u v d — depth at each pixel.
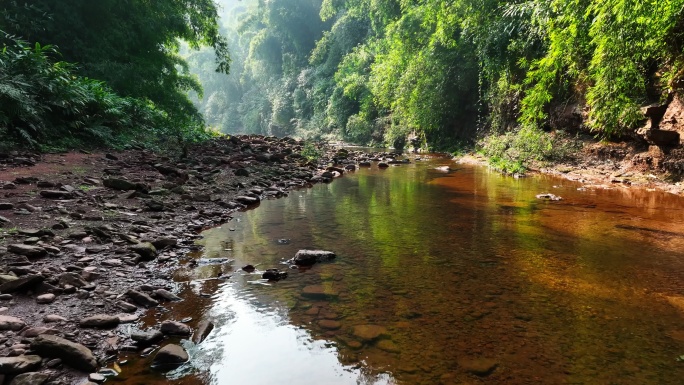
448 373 1.96
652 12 5.67
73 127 8.48
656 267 3.36
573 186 7.63
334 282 3.09
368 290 2.93
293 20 40.16
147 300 2.68
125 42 12.91
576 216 5.20
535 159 10.34
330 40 33.25
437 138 17.69
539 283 3.04
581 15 7.02
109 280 2.99
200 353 2.15
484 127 14.74
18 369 1.86
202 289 2.96
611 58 6.62
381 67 19.94
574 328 2.38
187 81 15.95
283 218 5.22
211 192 6.43
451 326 2.40
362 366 2.03
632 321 2.46
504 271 3.29
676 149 7.16
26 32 10.55
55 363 1.96
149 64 13.68
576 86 10.08
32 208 4.34
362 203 6.24
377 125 23.52
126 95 12.63
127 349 2.16
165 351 2.06
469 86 15.62
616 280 3.09
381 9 22.23
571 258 3.59
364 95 24.86
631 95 7.82
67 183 5.64
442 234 4.42
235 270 3.35
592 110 7.88
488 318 2.50
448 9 13.42
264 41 45.56
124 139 9.57
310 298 2.81
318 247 3.97
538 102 9.31
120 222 4.38
